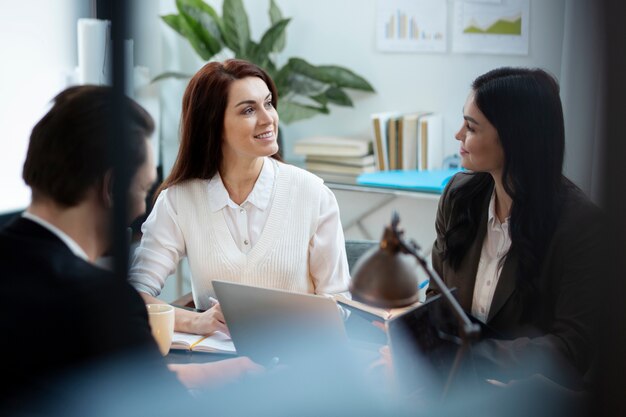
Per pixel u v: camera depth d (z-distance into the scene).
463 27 3.68
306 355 1.74
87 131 1.34
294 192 2.20
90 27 3.05
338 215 2.25
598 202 2.68
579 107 3.00
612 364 1.60
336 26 4.02
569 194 1.89
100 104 1.35
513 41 3.56
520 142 1.84
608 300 1.59
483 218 2.00
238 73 2.12
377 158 3.74
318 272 2.22
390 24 3.87
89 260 1.39
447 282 2.05
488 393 1.62
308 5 4.07
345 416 1.62
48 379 1.31
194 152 2.18
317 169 3.83
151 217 2.23
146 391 1.37
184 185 2.21
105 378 1.34
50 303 1.30
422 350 1.55
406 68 3.88
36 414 1.31
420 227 3.94
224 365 1.75
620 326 1.59
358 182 3.50
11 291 1.30
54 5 3.47
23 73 3.43
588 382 1.78
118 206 1.34
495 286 1.96
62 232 1.36
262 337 1.80
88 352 1.32
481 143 1.88
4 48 3.37
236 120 2.09
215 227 2.16
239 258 2.14
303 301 1.69
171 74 3.98
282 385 1.68
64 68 3.53
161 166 4.12
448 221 2.06
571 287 1.83
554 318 1.88
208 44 3.90
